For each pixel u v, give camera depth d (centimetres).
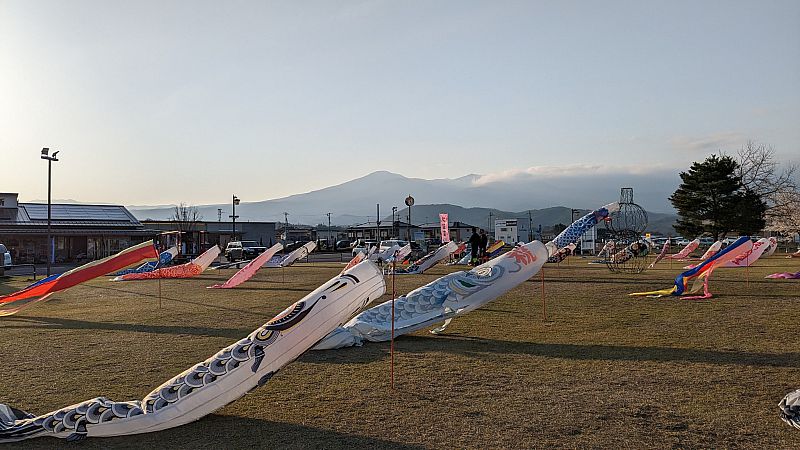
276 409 725
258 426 665
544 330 1257
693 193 5528
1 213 5856
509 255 1299
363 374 896
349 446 602
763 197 5931
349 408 727
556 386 813
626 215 2972
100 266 1642
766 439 605
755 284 2125
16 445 625
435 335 1223
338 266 4006
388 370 920
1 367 991
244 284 2661
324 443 611
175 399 661
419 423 668
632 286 2138
